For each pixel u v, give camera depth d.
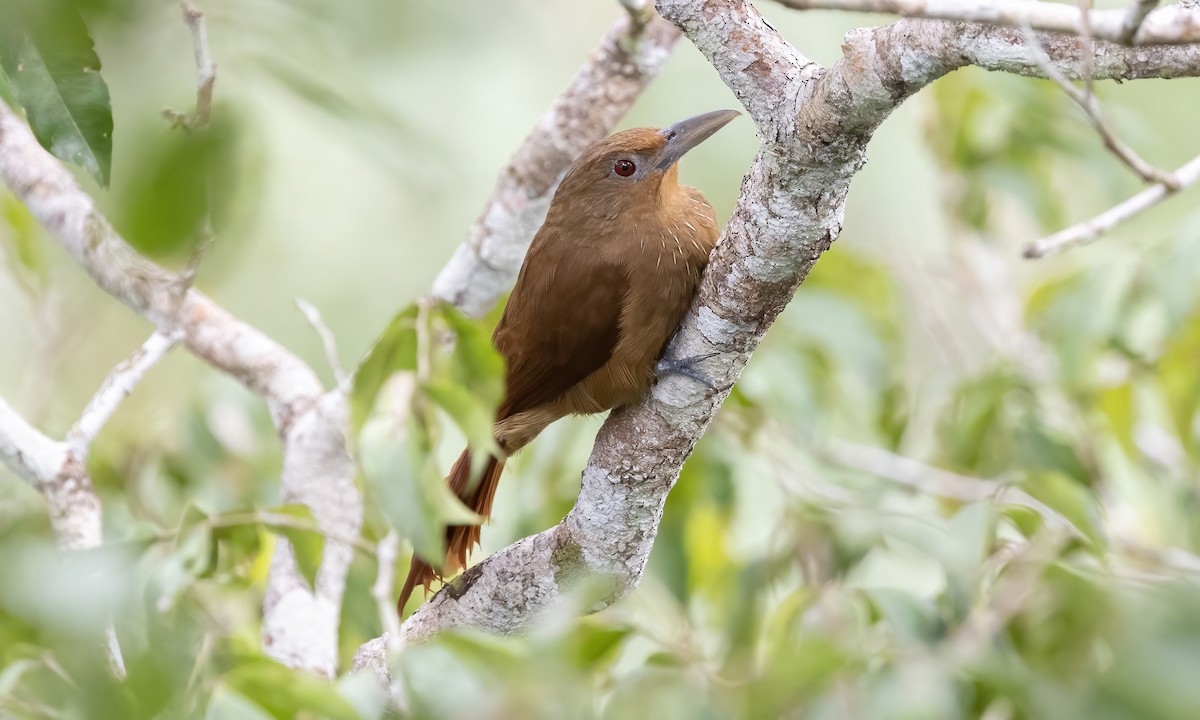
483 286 11.41
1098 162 12.27
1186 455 10.76
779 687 6.47
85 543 9.12
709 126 9.11
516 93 14.82
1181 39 5.22
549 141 11.09
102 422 9.36
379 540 7.39
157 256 4.78
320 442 10.85
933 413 13.01
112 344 14.51
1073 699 6.26
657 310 8.77
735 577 10.53
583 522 8.27
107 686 6.38
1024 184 12.33
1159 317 10.93
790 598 8.13
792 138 6.54
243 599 10.78
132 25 4.75
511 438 9.56
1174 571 9.01
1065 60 5.76
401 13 7.16
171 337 9.61
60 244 10.42
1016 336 12.27
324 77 6.97
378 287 15.26
